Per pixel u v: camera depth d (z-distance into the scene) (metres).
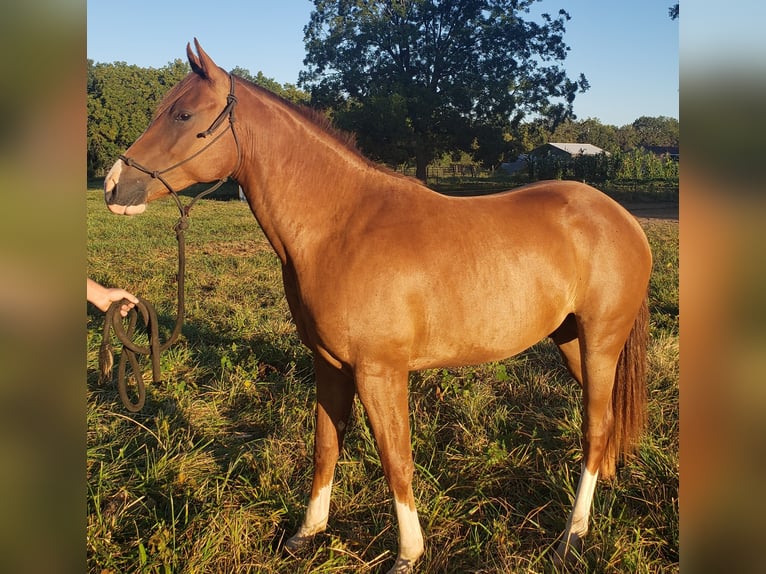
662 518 2.60
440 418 3.65
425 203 2.38
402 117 26.34
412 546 2.34
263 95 2.34
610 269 2.58
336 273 2.21
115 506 2.74
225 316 5.86
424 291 2.23
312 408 3.73
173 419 3.58
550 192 2.70
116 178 2.17
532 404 3.83
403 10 29.14
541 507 2.71
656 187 23.94
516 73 29.34
